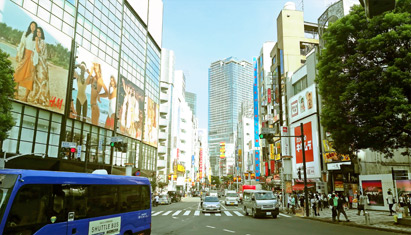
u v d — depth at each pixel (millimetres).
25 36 25391
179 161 79938
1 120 13789
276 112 47594
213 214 24609
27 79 25484
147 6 53875
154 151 55938
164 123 65250
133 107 45406
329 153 30812
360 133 14672
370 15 4461
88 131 34219
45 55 27578
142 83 49969
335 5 33844
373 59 15023
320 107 33812
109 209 8203
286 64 45500
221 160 156500
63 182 6777
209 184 142625
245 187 45062
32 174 6066
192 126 106375
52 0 29016
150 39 55406
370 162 29422
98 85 35906
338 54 16188
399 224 15336
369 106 14508
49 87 27953
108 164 36906
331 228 15133
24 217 5707
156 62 58656
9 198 5457
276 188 45844
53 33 28734
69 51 30906
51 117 28438
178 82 90938
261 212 20641
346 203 28375
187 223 17734
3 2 23484
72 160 30250
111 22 39969
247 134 90438
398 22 13812
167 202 41688
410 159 28234
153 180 52062
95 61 35562
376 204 24719
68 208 6801
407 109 12336
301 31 47000
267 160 54375
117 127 40031
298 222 18234
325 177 32188
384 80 13547
